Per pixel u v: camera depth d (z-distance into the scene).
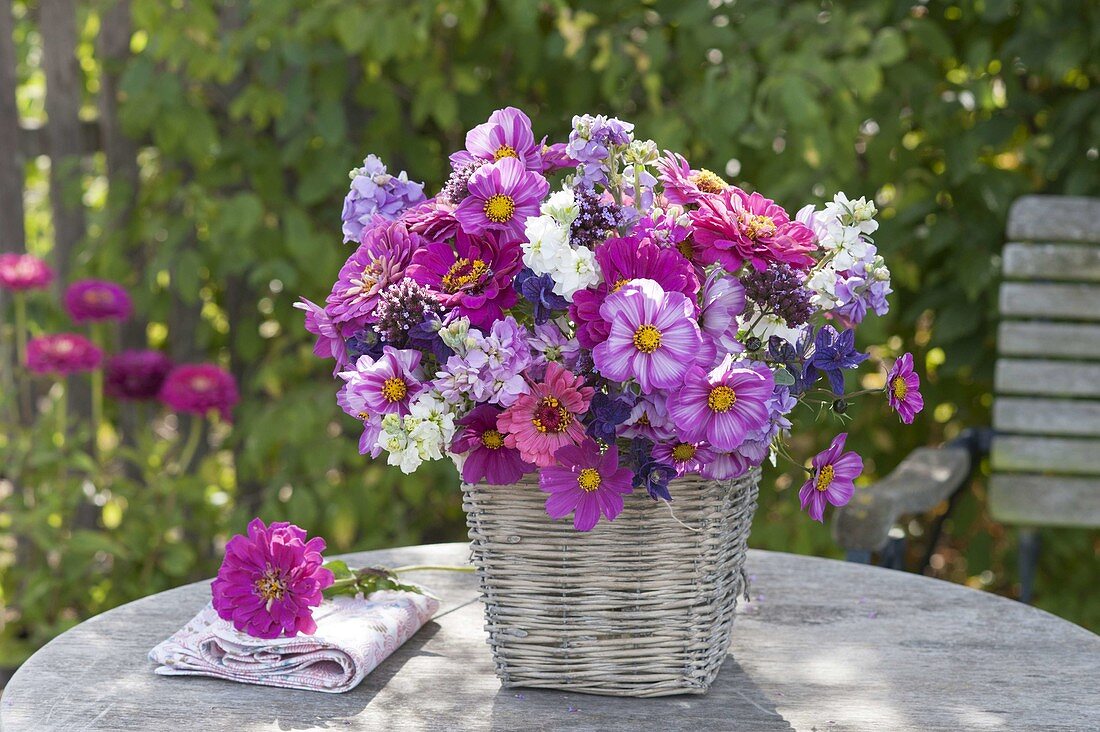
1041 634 1.23
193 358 2.77
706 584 1.03
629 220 0.97
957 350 2.47
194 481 2.49
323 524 2.59
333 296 1.01
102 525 2.67
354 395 0.95
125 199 2.63
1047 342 2.13
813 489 1.00
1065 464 2.12
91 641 1.20
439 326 0.92
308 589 1.08
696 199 0.99
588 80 2.52
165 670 1.11
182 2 2.46
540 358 0.93
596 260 0.92
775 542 2.42
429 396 0.94
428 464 2.48
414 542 2.62
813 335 0.99
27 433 2.49
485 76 2.68
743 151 2.51
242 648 1.10
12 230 2.63
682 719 1.02
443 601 1.33
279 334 2.69
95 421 2.65
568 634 1.03
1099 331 2.12
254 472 2.66
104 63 2.59
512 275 0.96
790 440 2.52
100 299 2.36
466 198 0.99
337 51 2.41
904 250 2.47
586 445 0.92
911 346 2.63
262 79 2.45
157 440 2.84
